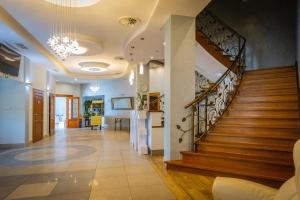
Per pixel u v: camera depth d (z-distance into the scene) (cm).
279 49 681
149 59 792
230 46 767
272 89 499
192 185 334
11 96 692
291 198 134
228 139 416
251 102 481
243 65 646
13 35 501
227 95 546
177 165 402
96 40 594
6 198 290
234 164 360
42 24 492
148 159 503
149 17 454
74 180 360
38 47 637
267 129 398
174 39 430
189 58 439
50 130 981
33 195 299
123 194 303
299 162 126
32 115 762
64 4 398
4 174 393
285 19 677
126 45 616
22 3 393
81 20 470
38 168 431
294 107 432
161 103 602
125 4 400
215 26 765
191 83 440
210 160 384
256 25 736
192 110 438
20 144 686
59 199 287
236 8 781
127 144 718
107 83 1383
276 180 304
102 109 1398
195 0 370
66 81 1375
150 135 557
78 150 616
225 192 181
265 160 337
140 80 946
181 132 432
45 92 905
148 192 309
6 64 592
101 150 614
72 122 1391
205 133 445
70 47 427
